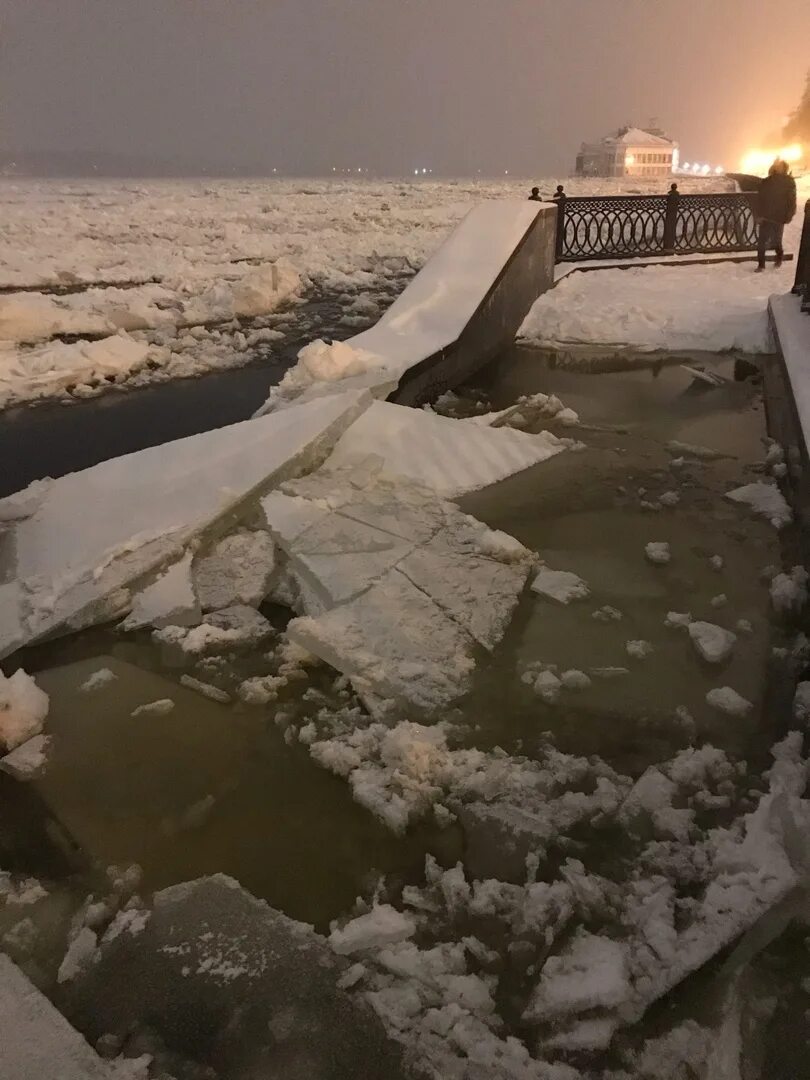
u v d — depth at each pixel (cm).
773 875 247
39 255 1817
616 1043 210
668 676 359
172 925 245
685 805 288
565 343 1012
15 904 257
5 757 316
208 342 1091
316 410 594
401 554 436
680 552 474
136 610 404
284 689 356
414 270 1725
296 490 500
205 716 341
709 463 616
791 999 220
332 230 2594
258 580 429
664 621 402
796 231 2100
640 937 237
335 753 310
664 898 248
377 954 235
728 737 322
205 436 572
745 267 1481
